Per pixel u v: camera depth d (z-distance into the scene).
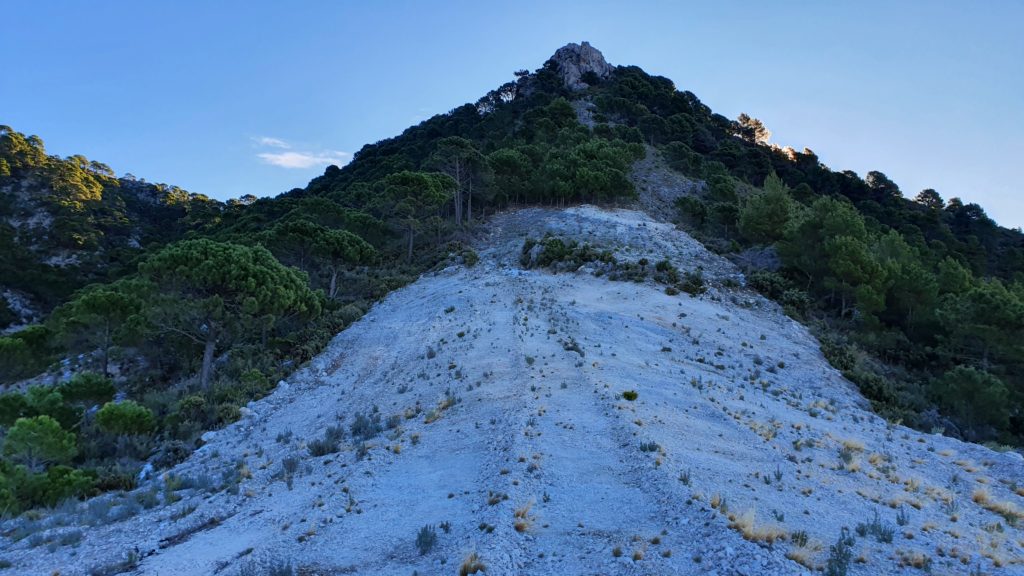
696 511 11.09
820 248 41.16
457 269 44.59
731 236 58.41
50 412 24.22
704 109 128.25
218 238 58.66
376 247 54.34
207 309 27.48
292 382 27.48
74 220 96.44
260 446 19.89
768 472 14.70
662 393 20.73
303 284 33.53
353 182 87.44
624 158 74.00
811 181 96.00
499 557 9.79
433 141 99.75
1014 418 27.94
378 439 17.98
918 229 74.00
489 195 62.84
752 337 30.86
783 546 9.80
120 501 15.94
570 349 25.38
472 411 18.94
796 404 22.61
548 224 55.31
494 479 13.28
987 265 73.06
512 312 32.03
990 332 30.92
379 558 10.64
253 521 13.05
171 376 32.97
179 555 11.66
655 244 47.12
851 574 9.10
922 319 37.34
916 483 15.11
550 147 79.19
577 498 12.48
